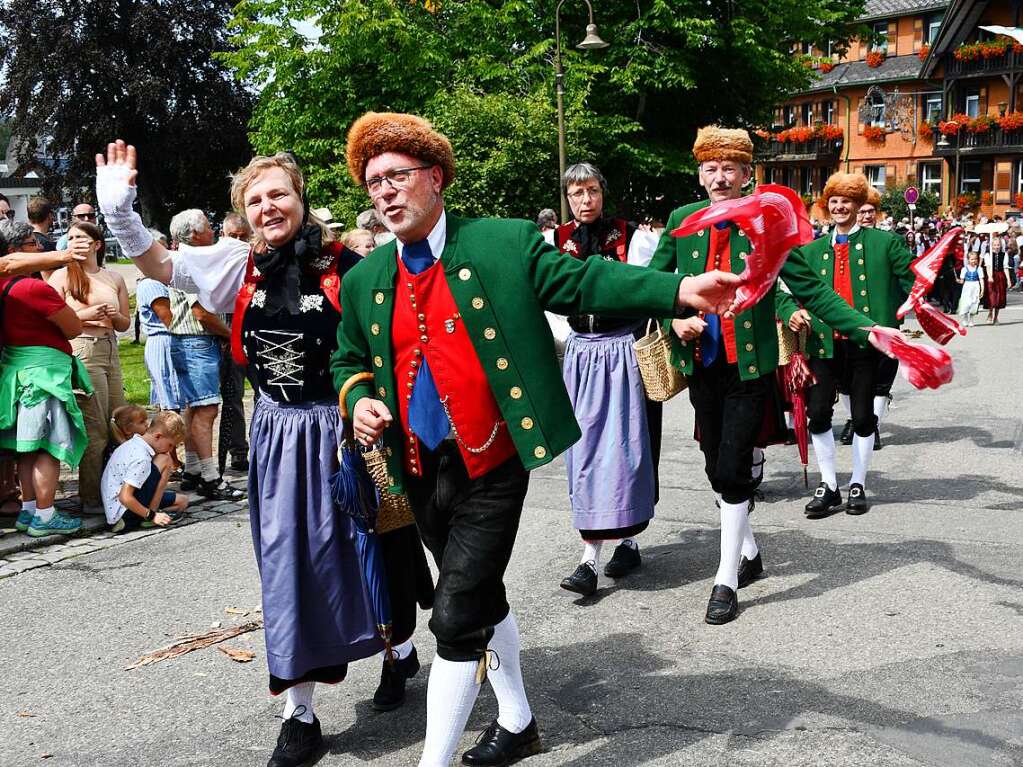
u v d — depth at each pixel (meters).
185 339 7.10
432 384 3.05
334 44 22.03
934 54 45.25
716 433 4.74
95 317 6.63
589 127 20.33
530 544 5.89
